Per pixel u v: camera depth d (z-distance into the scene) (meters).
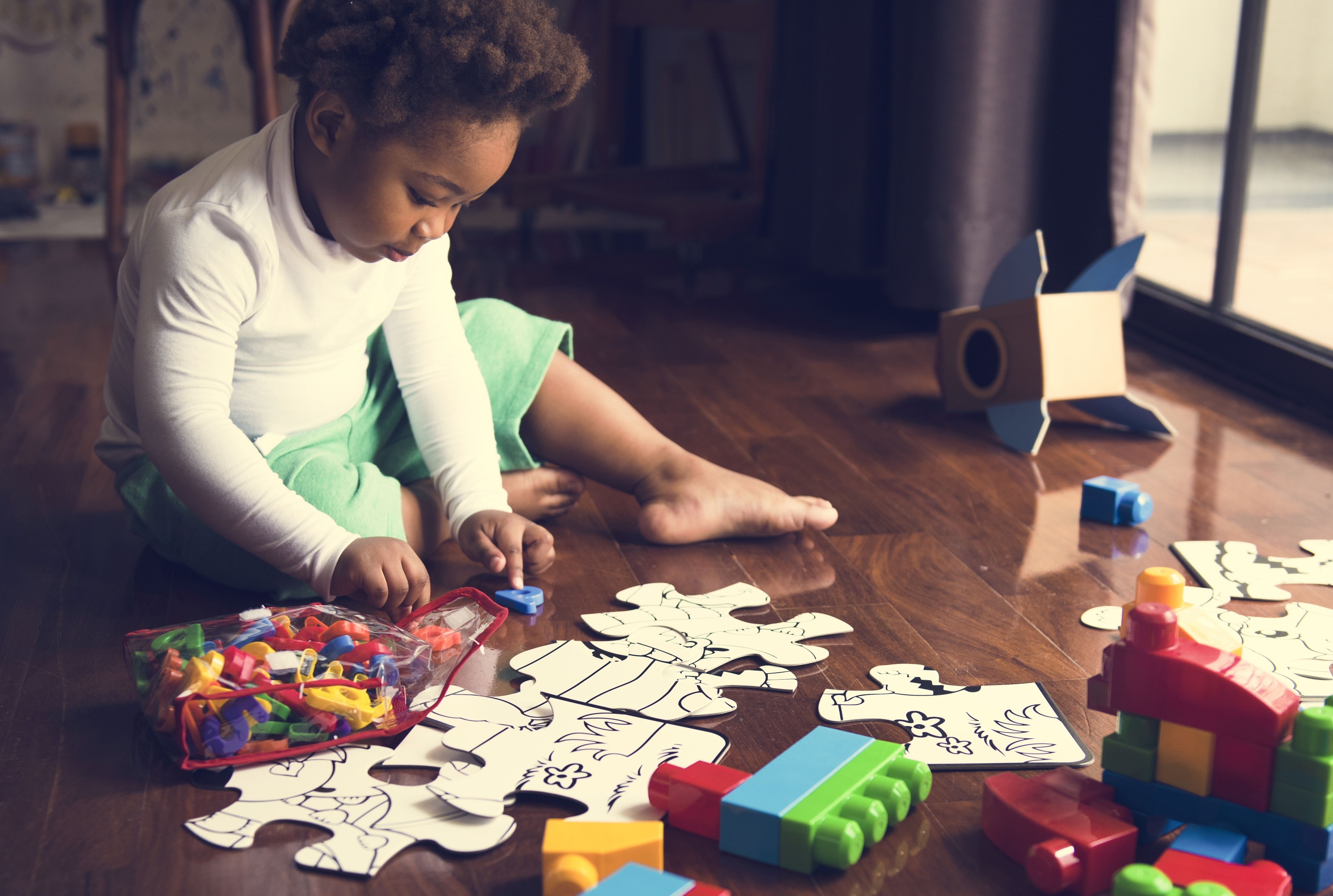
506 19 0.92
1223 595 1.16
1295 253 1.88
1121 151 2.02
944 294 2.18
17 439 1.60
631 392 1.86
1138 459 1.57
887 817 0.77
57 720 0.93
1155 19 1.99
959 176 2.12
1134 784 0.75
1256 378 1.89
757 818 0.74
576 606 1.13
